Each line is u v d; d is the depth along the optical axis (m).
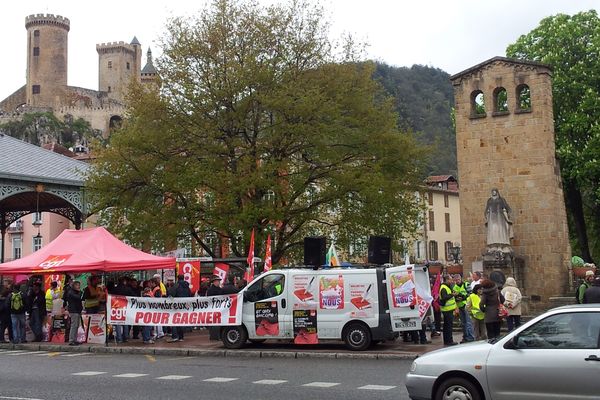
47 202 35.34
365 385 13.41
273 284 20.78
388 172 31.50
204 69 30.83
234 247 31.03
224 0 31.41
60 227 71.81
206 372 15.96
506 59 32.28
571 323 9.53
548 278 30.75
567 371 9.23
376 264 21.50
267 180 28.12
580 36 41.69
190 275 28.12
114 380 14.70
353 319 19.72
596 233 47.88
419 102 126.62
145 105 30.47
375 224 30.86
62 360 19.20
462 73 33.25
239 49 30.89
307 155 31.14
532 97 31.80
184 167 29.33
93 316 23.48
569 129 39.91
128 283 25.31
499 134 32.34
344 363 17.36
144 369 16.75
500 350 9.74
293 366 16.88
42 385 13.94
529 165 31.59
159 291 25.45
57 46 156.12
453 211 77.12
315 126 29.19
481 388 9.75
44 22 155.62
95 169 31.27
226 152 29.83
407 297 19.80
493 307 18.36
